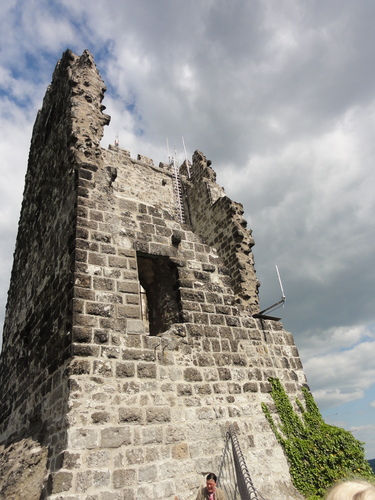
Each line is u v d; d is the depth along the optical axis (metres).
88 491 6.37
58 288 9.14
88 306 8.12
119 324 8.30
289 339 11.53
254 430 9.01
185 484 7.36
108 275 8.77
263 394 9.79
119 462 6.89
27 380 10.10
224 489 7.68
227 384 9.26
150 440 7.43
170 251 10.40
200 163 17.50
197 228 16.33
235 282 13.17
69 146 10.80
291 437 9.45
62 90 13.04
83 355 7.53
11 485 6.98
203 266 10.79
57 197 11.27
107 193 10.01
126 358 8.00
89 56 12.63
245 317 10.84
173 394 8.25
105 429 7.04
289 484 8.70
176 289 10.17
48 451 7.20
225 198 14.85
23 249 14.80
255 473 8.43
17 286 14.52
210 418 8.49
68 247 9.13
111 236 9.40
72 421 6.80
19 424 9.88
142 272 11.15
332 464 9.29
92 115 11.48
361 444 9.91
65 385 7.31
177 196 19.75
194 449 7.87
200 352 9.30
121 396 7.53
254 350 10.38
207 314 10.05
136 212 10.30
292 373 10.84
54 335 8.62
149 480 7.02
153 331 10.71
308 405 10.51
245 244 13.88
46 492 6.31
